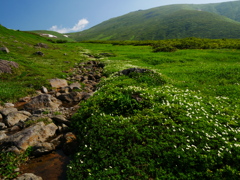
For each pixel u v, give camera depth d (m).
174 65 36.16
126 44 96.12
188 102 12.84
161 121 10.26
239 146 8.09
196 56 44.03
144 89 15.51
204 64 34.31
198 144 8.52
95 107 12.93
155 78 20.33
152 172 7.45
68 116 14.29
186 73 26.45
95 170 7.92
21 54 41.69
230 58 39.72
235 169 7.00
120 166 7.90
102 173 7.56
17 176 7.96
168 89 16.38
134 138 9.36
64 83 24.83
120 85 18.09
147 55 51.12
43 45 61.88
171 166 7.64
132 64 39.31
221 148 8.04
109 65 38.28
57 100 18.08
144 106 12.57
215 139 8.84
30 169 8.52
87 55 59.00
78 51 67.50
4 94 18.28
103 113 11.84
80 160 8.57
